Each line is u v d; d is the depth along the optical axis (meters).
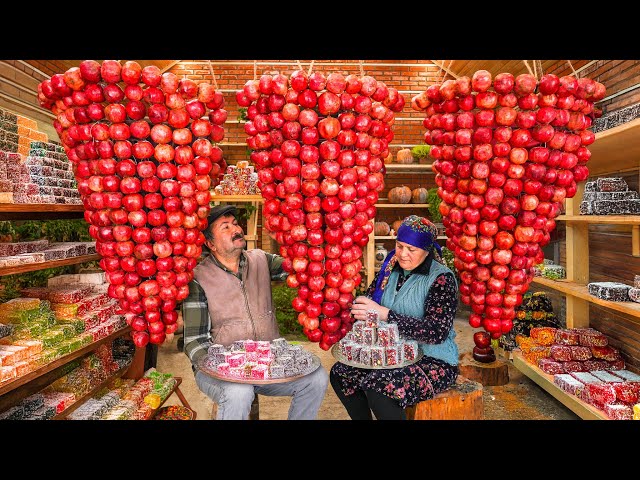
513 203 1.90
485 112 1.88
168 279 1.95
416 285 2.46
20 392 2.56
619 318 3.59
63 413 2.37
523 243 1.96
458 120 1.91
